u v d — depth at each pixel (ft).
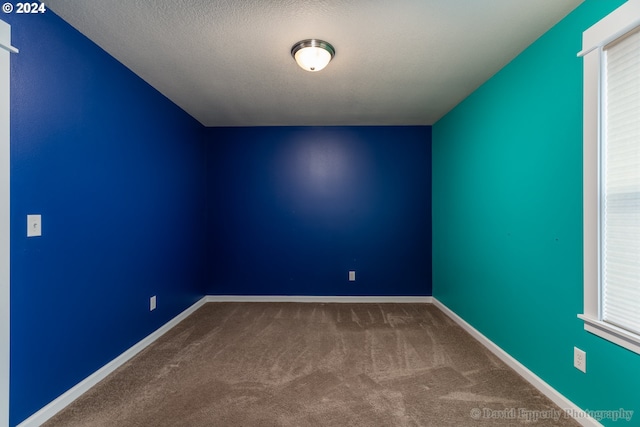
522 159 6.89
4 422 4.78
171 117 10.07
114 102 7.29
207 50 6.87
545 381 6.20
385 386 6.46
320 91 9.24
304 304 12.62
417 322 10.40
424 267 13.00
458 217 10.30
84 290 6.41
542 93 6.23
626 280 4.60
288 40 6.44
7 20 4.82
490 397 6.07
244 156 13.16
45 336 5.51
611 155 4.79
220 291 13.17
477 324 8.98
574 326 5.48
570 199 5.56
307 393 6.23
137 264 8.22
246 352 8.11
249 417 5.51
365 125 13.00
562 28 5.69
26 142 5.15
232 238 13.19
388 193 13.04
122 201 7.61
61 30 5.79
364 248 13.06
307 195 13.12
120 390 6.36
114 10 5.49
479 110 8.84
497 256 7.91
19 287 5.05
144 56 7.16
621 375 4.63
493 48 6.75
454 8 5.41
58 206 5.79
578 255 5.40
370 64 7.50
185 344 8.64
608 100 4.81
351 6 5.36
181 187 10.82
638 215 4.43
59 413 5.62
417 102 10.19
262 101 10.12
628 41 4.49
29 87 5.19
